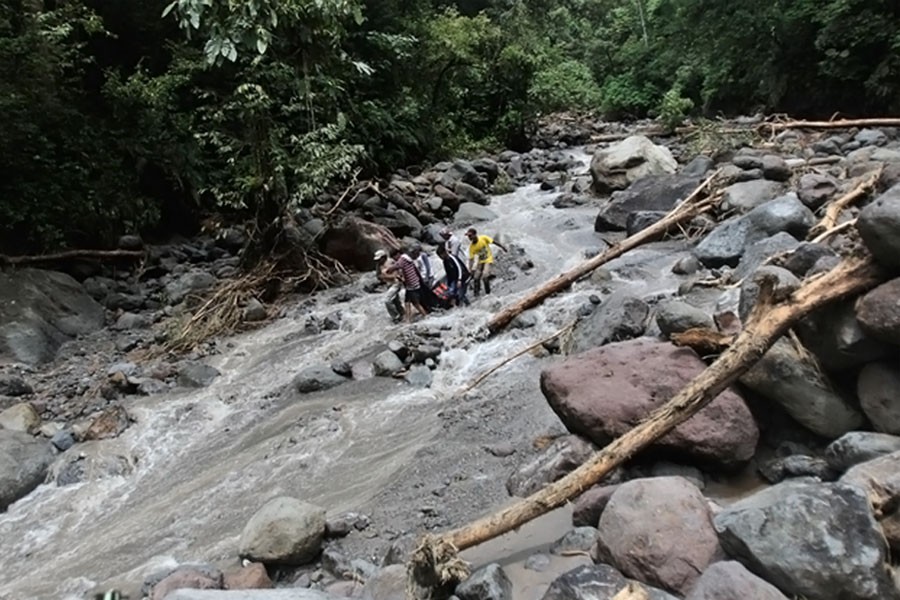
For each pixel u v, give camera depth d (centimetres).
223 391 775
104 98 1354
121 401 780
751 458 403
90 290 1134
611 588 298
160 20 1464
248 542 445
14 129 1100
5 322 936
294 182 1101
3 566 529
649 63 2653
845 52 1518
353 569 417
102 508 598
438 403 648
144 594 435
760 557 285
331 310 970
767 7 1764
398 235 1253
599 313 632
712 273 733
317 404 702
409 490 502
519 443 529
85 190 1216
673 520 321
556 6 3231
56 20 1197
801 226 729
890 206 351
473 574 346
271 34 945
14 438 675
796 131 1390
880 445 340
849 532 277
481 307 860
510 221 1283
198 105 1444
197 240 1394
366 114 1600
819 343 391
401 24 1811
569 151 2011
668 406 382
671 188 1065
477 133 2145
